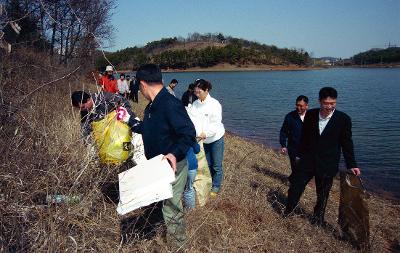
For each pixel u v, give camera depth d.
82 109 4.94
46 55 9.67
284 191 7.56
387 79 73.06
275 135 18.72
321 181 5.60
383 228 6.52
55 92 5.84
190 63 145.88
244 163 9.85
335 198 8.00
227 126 21.61
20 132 4.09
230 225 4.74
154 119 3.64
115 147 4.28
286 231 5.18
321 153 5.47
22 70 5.77
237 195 5.99
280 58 165.12
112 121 4.37
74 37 12.59
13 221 3.15
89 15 12.56
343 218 5.30
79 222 3.66
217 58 150.00
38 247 3.09
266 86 58.84
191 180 4.62
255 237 4.57
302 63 167.00
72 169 3.91
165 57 140.75
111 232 3.91
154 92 3.65
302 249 4.77
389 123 21.62
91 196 3.88
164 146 3.66
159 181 3.24
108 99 5.03
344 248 5.05
